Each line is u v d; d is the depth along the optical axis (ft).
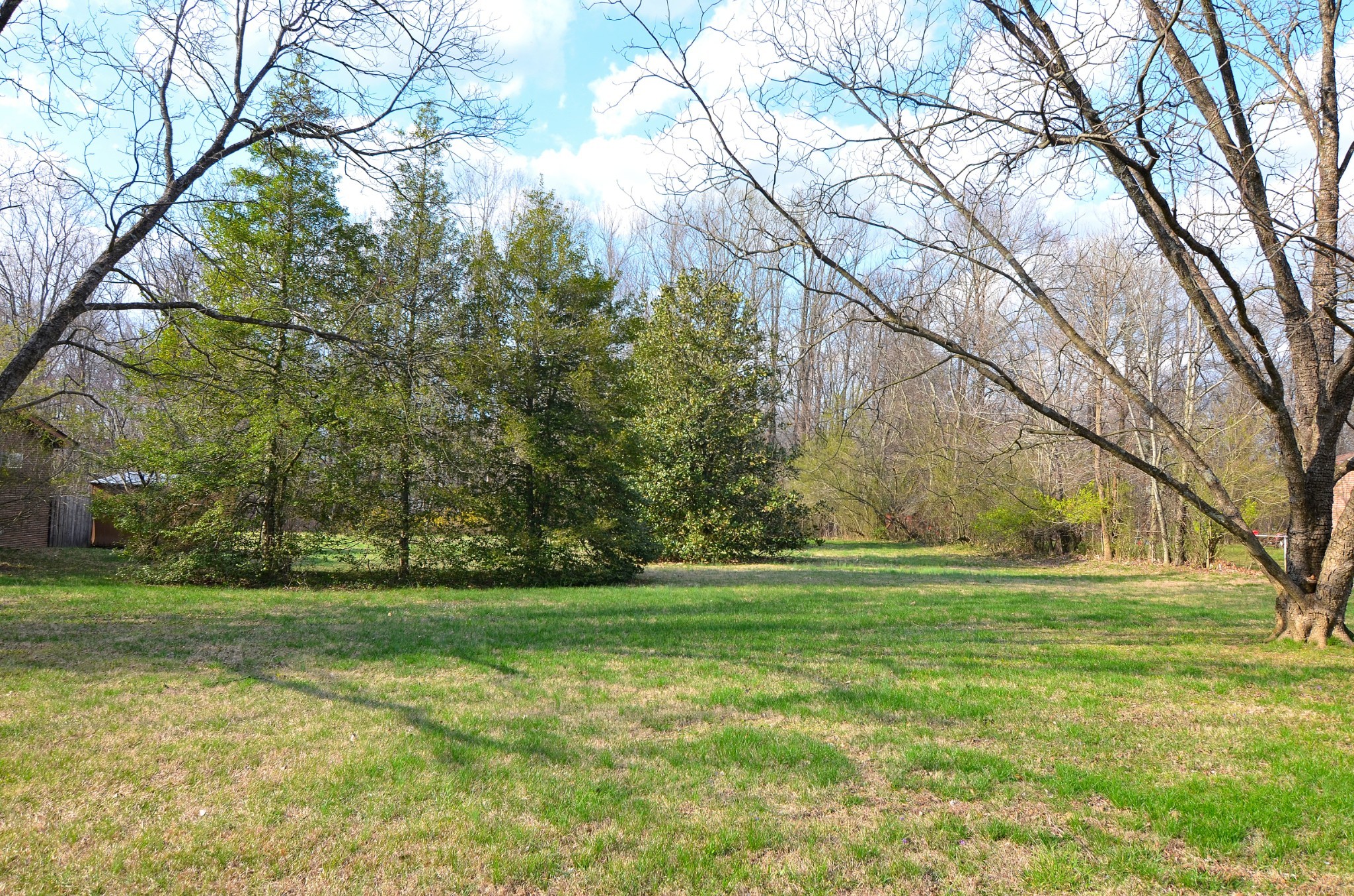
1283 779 16.10
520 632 33.01
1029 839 13.50
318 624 34.24
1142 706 21.74
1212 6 25.05
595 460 60.39
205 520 52.16
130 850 12.66
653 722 19.90
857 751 17.84
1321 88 27.37
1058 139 20.52
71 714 19.44
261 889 11.66
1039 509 96.58
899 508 136.98
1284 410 27.55
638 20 20.92
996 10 22.17
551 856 12.68
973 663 27.53
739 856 12.87
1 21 24.90
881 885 12.03
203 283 46.32
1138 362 60.13
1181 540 80.74
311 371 44.83
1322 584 31.24
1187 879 12.12
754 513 86.79
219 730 18.49
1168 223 21.49
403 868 12.31
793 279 23.34
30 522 61.05
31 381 54.03
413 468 55.21
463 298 57.36
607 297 63.93
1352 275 24.04
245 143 29.50
